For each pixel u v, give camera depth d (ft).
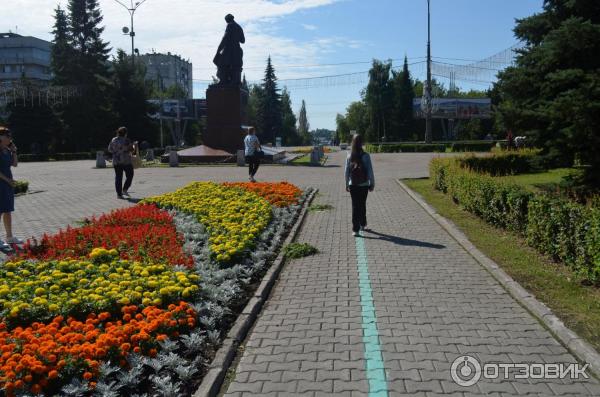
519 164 66.33
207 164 93.66
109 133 178.19
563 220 23.04
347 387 13.44
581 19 36.76
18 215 38.93
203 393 13.03
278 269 24.20
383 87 288.10
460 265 24.79
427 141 161.89
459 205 40.73
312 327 17.40
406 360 14.90
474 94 346.13
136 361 13.93
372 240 30.32
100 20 185.47
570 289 20.31
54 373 12.80
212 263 23.70
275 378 13.98
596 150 37.68
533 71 42.24
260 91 322.55
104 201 46.37
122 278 20.21
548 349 15.60
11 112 167.73
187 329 16.52
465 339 16.31
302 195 46.01
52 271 21.35
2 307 17.60
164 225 31.58
